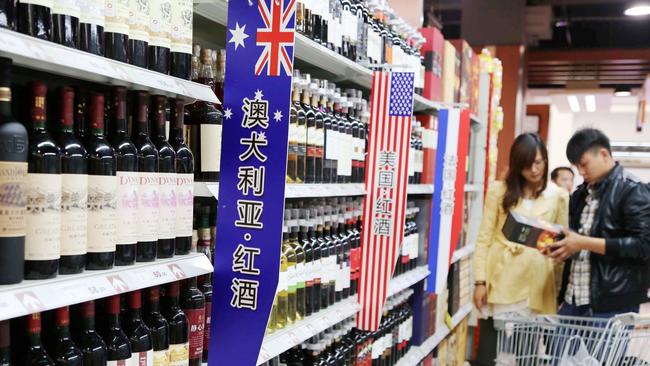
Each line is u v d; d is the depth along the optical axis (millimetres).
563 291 4254
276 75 1914
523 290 4336
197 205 2152
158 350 1769
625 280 3857
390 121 3205
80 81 1835
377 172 3238
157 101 1771
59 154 1415
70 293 1389
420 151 4281
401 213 3186
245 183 1941
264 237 1920
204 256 1950
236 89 1958
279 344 2311
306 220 2740
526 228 3979
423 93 4426
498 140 9523
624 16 13625
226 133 1966
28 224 1356
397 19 3777
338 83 3809
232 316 1955
